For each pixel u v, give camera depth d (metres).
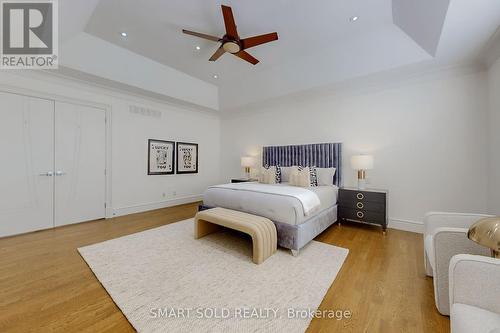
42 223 3.18
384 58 2.94
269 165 4.68
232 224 2.29
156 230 3.13
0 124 2.86
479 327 0.79
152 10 2.66
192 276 1.88
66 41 2.97
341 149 3.82
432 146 3.02
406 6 2.30
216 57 2.98
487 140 2.65
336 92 3.89
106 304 1.52
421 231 3.08
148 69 3.95
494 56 2.39
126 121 4.13
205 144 5.68
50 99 3.25
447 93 2.91
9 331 1.27
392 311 1.45
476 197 2.74
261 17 2.72
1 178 2.88
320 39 3.16
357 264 2.12
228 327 1.31
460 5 1.67
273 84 4.22
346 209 3.34
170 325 1.32
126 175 4.14
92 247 2.49
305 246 2.57
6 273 1.92
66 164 3.42
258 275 1.90
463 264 0.98
